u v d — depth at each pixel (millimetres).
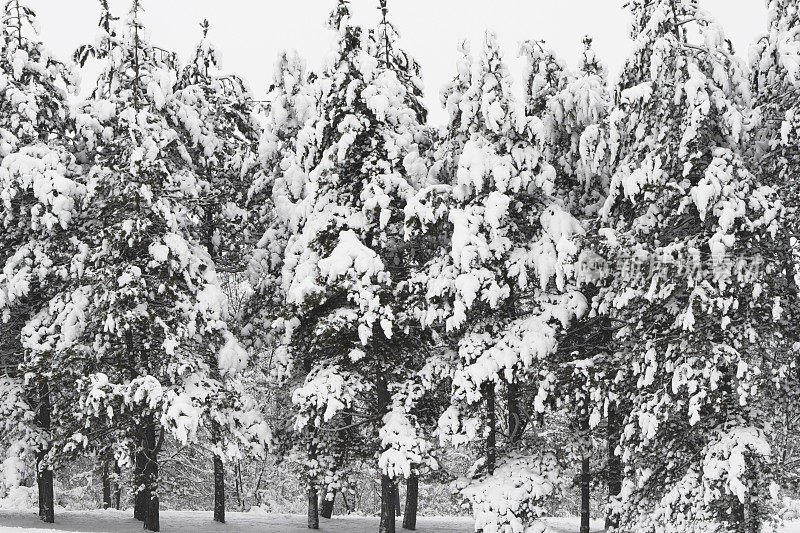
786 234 17031
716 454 16453
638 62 18656
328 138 22203
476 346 19609
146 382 20125
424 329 21766
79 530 21250
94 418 20594
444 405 23547
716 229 16578
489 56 20719
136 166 20969
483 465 21000
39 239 21516
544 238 19766
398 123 21938
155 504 21984
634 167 18109
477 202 20203
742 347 16969
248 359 22562
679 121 17703
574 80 21812
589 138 19234
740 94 18125
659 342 17531
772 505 17891
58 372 20469
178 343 20594
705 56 17844
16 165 20766
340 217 21453
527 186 20125
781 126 16750
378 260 20641
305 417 20984
